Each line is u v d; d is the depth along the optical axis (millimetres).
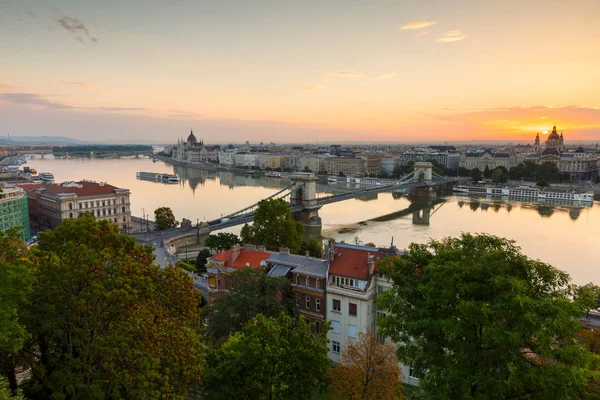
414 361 39469
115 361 40875
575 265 149625
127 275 43812
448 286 34844
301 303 81188
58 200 184000
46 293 39656
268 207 135625
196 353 46188
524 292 32531
